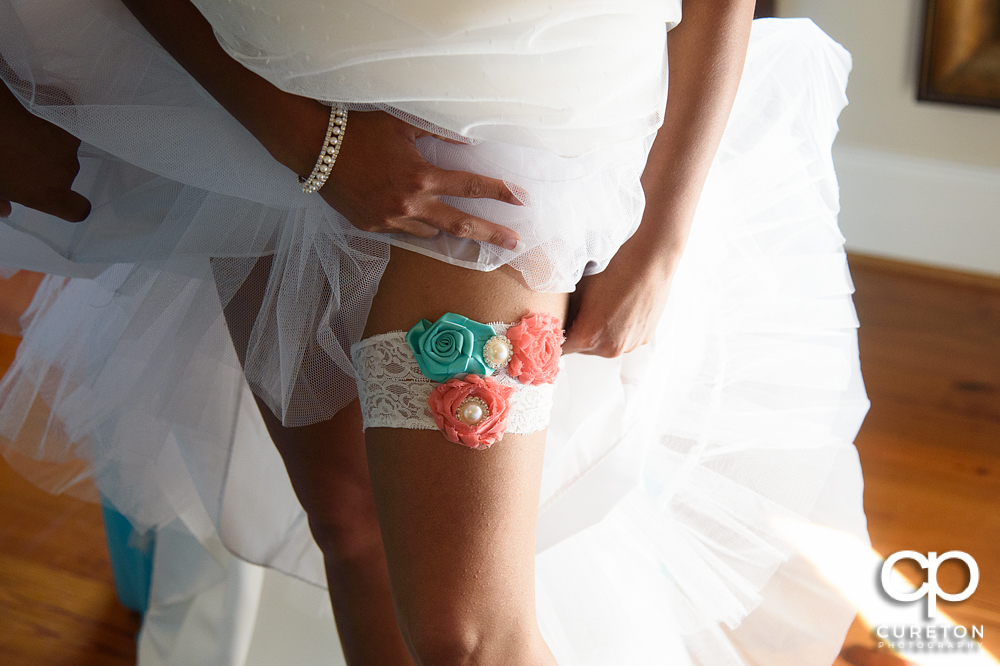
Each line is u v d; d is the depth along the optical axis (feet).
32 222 3.90
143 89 3.37
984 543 5.92
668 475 4.60
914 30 9.19
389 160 2.95
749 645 4.78
